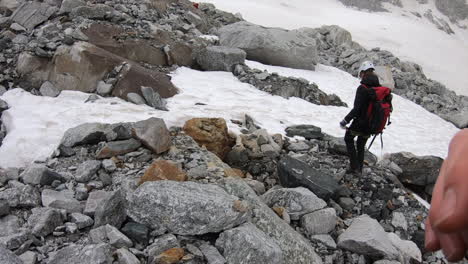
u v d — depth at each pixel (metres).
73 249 3.99
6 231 4.39
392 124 12.57
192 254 4.18
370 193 7.21
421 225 6.80
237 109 9.74
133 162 6.07
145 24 12.56
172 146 6.50
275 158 7.74
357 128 7.06
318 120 10.38
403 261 5.45
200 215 4.36
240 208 4.54
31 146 6.49
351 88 15.24
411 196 7.48
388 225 6.67
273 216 5.11
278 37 15.99
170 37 12.72
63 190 5.36
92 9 11.82
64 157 6.23
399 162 8.50
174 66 11.73
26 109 7.83
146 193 4.52
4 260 3.37
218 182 5.55
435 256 6.21
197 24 16.03
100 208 4.55
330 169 7.68
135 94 8.95
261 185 6.62
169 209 4.41
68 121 7.50
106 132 6.55
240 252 4.12
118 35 11.16
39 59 9.28
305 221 5.66
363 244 5.34
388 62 21.78
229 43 15.60
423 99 17.45
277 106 10.66
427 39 105.06
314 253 4.92
